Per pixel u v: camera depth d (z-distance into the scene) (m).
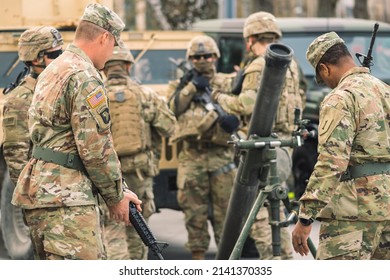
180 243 17.42
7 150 12.10
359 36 19.97
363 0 39.56
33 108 10.12
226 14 29.83
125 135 13.85
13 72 16.33
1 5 17.20
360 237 10.22
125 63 14.03
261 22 13.81
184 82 14.95
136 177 14.02
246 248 15.81
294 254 15.72
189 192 15.04
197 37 15.02
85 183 10.06
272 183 12.09
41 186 10.01
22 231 15.46
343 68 10.45
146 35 17.69
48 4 17.30
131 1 41.34
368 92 10.25
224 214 15.02
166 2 35.44
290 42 19.62
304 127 12.20
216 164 14.88
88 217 10.01
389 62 20.03
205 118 14.63
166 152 16.16
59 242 9.94
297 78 13.95
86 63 10.09
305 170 18.62
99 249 10.08
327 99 10.20
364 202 10.21
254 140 12.09
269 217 12.67
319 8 37.38
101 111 9.96
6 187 15.20
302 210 10.13
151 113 14.05
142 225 10.51
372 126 10.19
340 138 10.01
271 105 12.02
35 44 11.96
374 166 10.24
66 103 9.98
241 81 13.88
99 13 10.24
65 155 10.02
